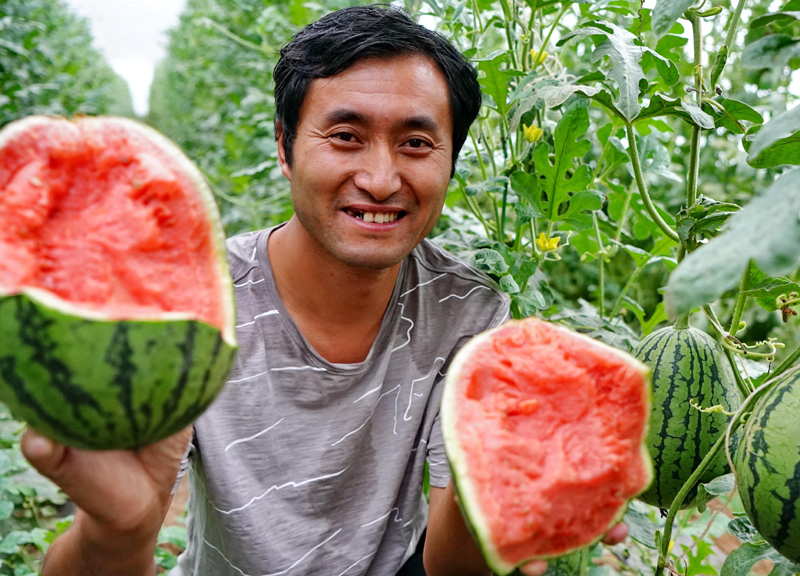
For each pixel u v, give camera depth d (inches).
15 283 35.8
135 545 47.9
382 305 70.5
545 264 178.1
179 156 42.3
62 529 107.0
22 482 125.3
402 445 72.6
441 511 58.4
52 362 33.9
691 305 33.0
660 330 66.8
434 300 76.0
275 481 67.2
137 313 38.5
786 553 48.7
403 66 56.9
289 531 67.6
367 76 56.3
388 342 71.7
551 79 71.2
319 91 57.8
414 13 87.9
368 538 71.6
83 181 40.4
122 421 36.1
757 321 146.9
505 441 43.3
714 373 62.3
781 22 41.2
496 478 42.4
